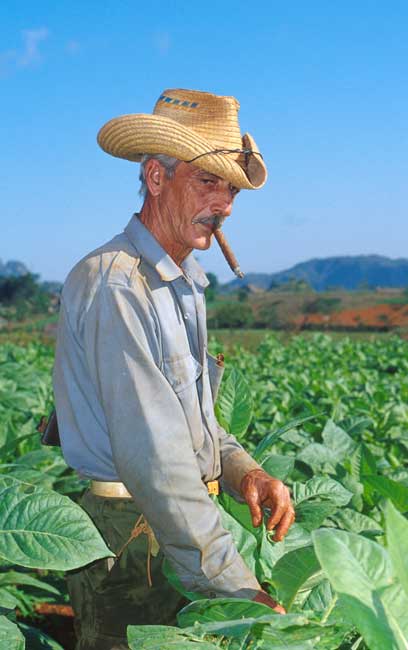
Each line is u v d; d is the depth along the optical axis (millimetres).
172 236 2346
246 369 11305
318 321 61625
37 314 84438
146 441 2082
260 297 90688
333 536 1553
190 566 2125
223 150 2285
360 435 5398
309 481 2822
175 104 2389
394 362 12602
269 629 1698
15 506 1928
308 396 7801
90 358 2174
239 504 2672
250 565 2387
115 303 2141
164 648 1629
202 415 2414
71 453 2375
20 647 1779
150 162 2322
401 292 90750
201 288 2471
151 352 2205
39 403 6832
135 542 2352
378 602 1474
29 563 1828
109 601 2410
